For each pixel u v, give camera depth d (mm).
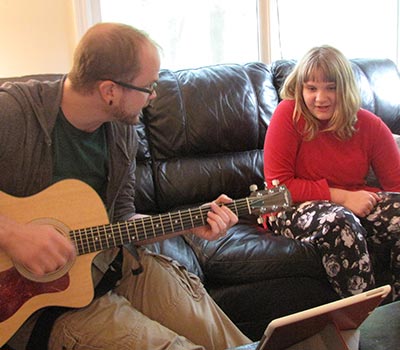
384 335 1024
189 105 2191
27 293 1219
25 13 2309
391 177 1907
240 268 1654
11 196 1240
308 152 1873
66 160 1312
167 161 2184
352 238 1602
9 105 1226
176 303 1317
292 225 1764
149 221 1308
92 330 1171
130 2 2580
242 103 2260
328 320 906
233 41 2859
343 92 1784
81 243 1262
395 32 3207
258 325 1731
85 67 1220
